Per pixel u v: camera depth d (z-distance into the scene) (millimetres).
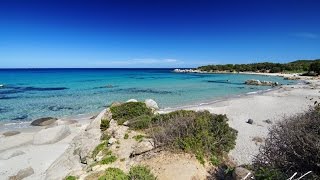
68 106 30266
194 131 11398
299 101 32438
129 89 48938
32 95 39344
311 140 6000
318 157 5762
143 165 9672
